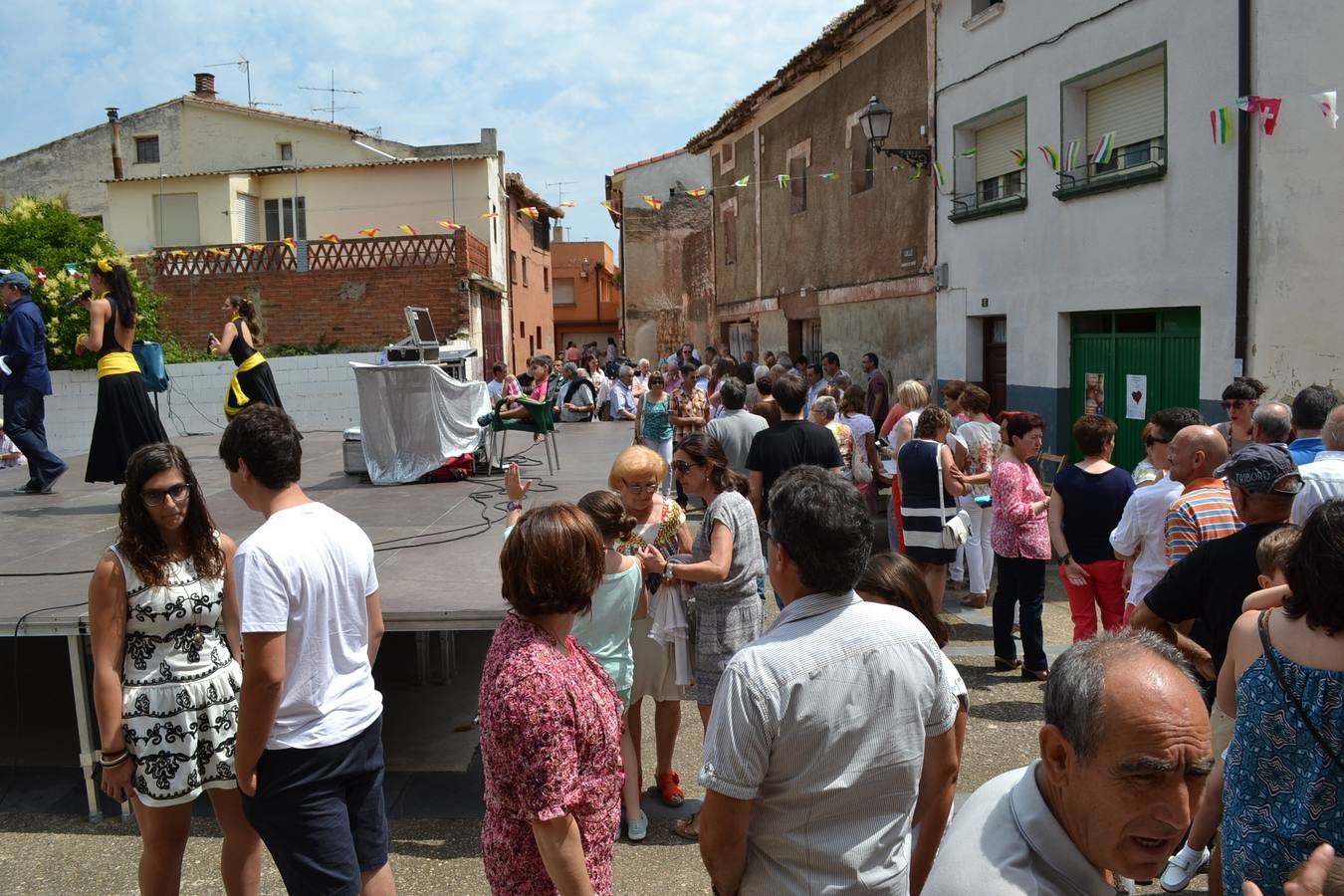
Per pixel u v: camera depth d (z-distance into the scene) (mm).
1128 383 10875
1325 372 8961
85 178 28125
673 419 11516
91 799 4973
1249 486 3652
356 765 3355
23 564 5793
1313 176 8859
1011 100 12352
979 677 6590
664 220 31688
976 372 13773
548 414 9172
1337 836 2520
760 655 2354
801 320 20172
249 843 3748
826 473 2512
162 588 3553
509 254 29219
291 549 3195
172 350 19234
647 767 5488
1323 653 2578
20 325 8109
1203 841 3676
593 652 4316
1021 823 1873
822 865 2297
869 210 16438
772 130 21094
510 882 2621
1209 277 9547
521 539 2709
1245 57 8977
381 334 21422
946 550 6988
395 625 4871
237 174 25000
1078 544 6031
